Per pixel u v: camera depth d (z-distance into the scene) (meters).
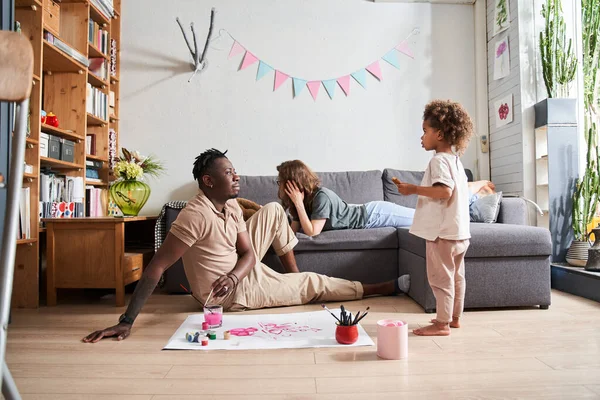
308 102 3.63
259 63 3.62
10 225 0.74
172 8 3.61
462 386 1.26
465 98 3.68
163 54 3.60
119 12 3.59
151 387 1.27
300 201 2.57
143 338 1.77
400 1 3.67
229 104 3.61
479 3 3.65
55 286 2.44
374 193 3.33
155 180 3.57
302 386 1.27
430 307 2.15
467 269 2.20
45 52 2.58
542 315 2.12
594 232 2.68
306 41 3.64
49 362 1.49
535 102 3.14
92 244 2.44
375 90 3.66
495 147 3.54
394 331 1.50
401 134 3.65
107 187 3.32
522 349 1.60
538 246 2.21
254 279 2.22
